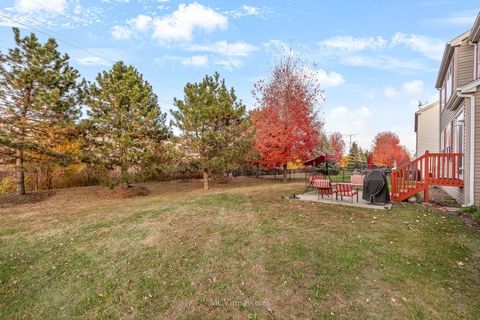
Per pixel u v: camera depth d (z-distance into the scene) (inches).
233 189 539.8
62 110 438.0
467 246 185.5
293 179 831.7
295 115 642.2
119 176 507.8
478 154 288.2
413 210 284.7
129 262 184.7
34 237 241.3
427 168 325.7
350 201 332.5
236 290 144.9
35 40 421.7
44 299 149.3
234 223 252.4
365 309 124.0
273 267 165.3
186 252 194.4
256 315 124.1
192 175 836.6
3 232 257.8
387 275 150.6
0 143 376.8
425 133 768.9
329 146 1539.1
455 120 414.6
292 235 213.2
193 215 289.1
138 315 131.1
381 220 248.1
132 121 501.4
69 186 624.1
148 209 334.0
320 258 172.9
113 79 509.4
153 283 157.4
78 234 245.1
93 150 500.1
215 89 631.8
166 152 521.7
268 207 309.7
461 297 129.9
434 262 163.8
